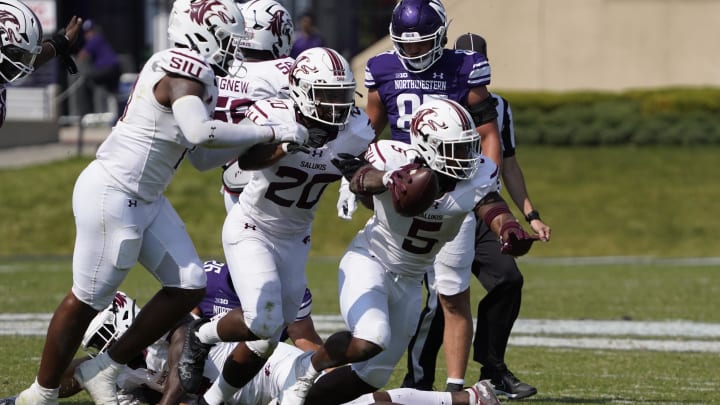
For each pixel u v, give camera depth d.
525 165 63.69
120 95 70.25
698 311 33.28
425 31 19.47
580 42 73.19
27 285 37.81
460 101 20.06
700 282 40.28
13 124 67.25
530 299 35.62
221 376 17.38
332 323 30.30
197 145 16.28
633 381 22.62
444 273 19.47
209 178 58.50
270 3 20.66
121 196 16.23
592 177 61.66
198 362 17.09
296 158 16.77
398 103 20.09
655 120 68.75
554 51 73.25
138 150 16.22
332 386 17.05
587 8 73.00
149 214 16.55
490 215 16.25
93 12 80.44
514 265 20.91
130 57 81.31
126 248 16.27
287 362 17.61
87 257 16.33
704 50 72.56
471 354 26.39
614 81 73.12
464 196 16.33
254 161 16.31
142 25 81.31
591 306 34.12
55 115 69.50
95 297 16.47
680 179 61.34
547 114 69.25
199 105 15.73
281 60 20.11
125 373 18.42
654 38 72.81
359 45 73.94
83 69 69.38
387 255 16.75
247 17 20.27
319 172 16.95
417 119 16.16
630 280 40.91
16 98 69.88
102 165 16.36
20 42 17.72
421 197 15.13
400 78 20.06
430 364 20.86
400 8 19.72
